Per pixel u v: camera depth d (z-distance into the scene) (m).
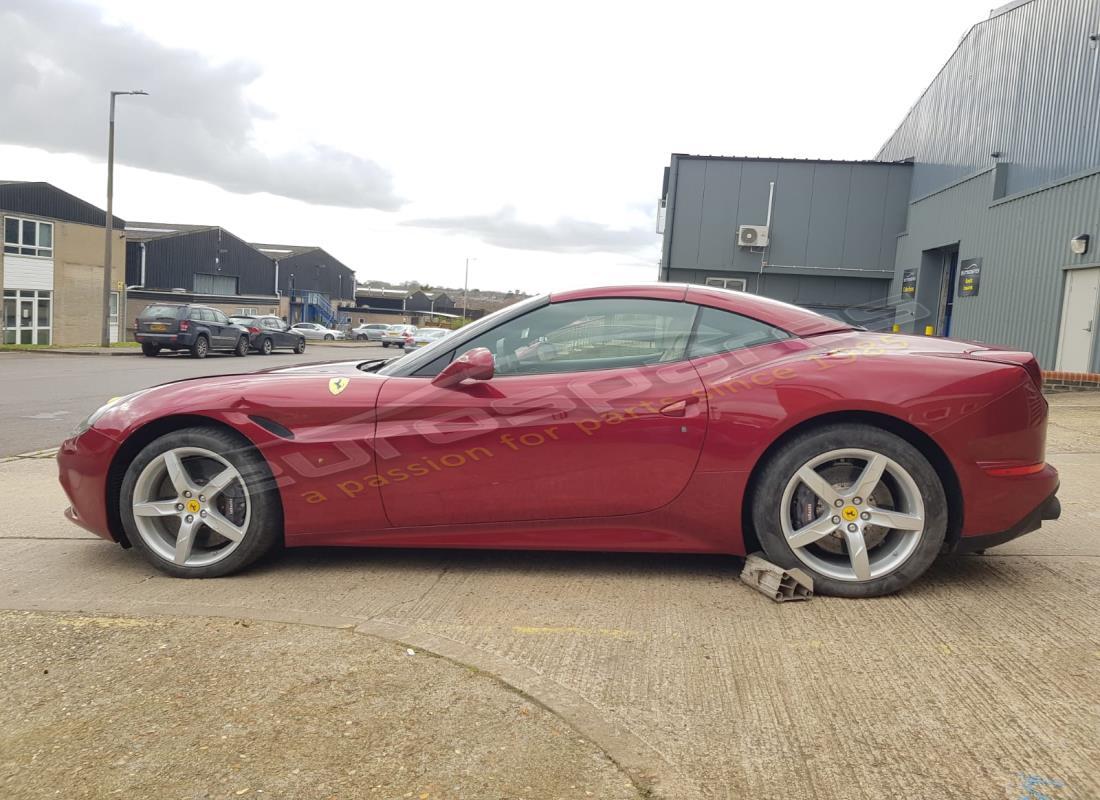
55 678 2.38
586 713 2.20
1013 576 3.34
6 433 8.62
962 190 14.24
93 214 35.88
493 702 2.26
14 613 2.91
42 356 25.09
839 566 3.13
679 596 3.14
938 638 2.72
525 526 3.28
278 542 3.50
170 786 1.87
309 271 78.38
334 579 3.37
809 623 2.86
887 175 17.33
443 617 2.93
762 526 3.13
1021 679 2.42
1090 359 10.45
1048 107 11.68
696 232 17.98
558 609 3.01
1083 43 10.90
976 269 13.56
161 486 3.46
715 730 2.14
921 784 1.90
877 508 3.08
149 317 25.17
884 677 2.44
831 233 17.56
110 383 14.87
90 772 1.93
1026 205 12.00
